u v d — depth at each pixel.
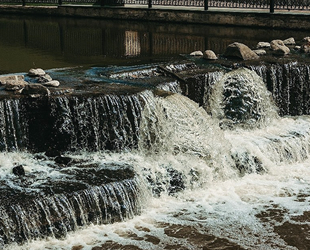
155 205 8.52
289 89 12.83
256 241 7.69
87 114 9.21
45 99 9.07
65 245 7.34
